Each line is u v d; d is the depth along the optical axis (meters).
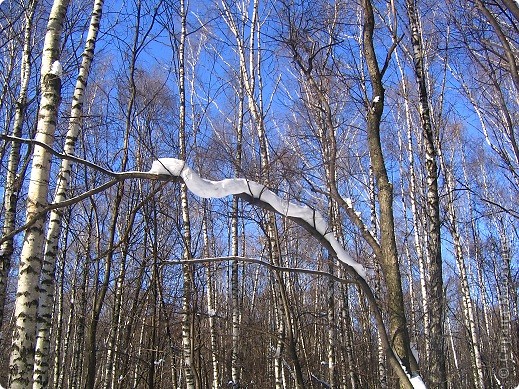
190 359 7.85
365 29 4.54
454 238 13.22
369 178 10.80
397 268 3.81
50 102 5.18
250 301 14.18
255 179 4.39
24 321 4.68
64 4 5.56
